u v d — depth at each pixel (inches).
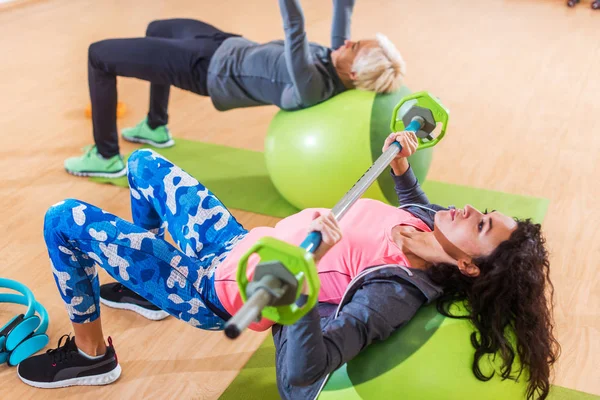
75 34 197.0
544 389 59.5
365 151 97.4
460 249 58.3
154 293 62.5
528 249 56.9
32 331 77.9
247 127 141.3
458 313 58.0
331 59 102.9
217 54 106.7
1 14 212.1
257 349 81.2
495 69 180.7
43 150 127.6
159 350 80.7
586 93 165.6
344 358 52.0
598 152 134.6
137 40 109.6
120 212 108.8
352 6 107.1
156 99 126.5
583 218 110.8
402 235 61.1
